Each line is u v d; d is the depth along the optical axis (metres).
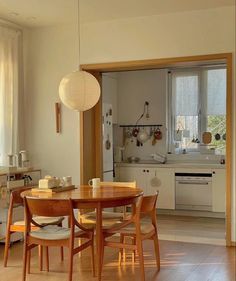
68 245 3.49
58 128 5.72
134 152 7.59
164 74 7.33
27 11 4.99
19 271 4.02
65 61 5.66
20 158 5.55
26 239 3.61
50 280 3.77
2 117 5.37
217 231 5.63
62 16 5.21
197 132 7.23
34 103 5.86
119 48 5.35
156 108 7.41
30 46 5.85
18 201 4.12
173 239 5.22
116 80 7.62
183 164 6.82
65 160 5.71
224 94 7.03
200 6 4.82
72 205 3.44
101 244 3.67
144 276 3.67
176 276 3.84
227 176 4.88
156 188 6.88
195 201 6.66
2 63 5.34
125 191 3.95
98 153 5.93
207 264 4.19
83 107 4.02
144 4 4.72
